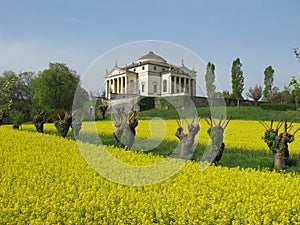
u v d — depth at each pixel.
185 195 8.34
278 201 7.86
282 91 63.44
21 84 63.22
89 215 7.00
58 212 7.11
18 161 11.98
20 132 21.84
